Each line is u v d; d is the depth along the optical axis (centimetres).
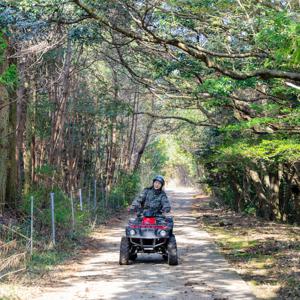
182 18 1669
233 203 4228
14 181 1859
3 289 979
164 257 1429
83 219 2220
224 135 2652
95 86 3881
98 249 1659
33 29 1481
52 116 2750
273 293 1041
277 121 1593
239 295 995
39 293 988
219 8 1570
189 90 2192
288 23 913
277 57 851
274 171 2950
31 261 1302
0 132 1775
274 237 2094
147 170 8062
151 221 1339
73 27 1593
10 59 1783
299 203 2998
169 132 4688
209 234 2244
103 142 4497
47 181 2208
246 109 1936
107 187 3691
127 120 4828
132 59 2633
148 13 1670
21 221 1734
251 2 1495
